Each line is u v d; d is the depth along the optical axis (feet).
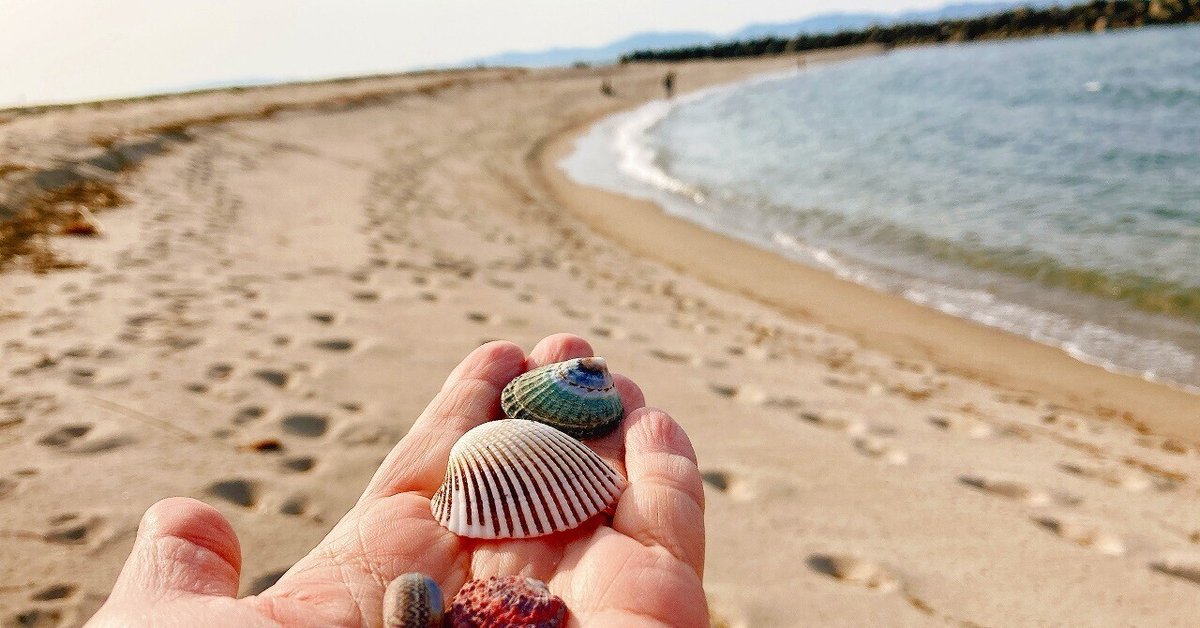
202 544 0.63
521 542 0.76
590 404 0.96
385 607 0.64
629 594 0.67
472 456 0.83
